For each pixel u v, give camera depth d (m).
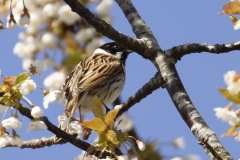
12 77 8.72
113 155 9.17
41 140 10.80
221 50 10.27
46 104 9.16
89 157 9.50
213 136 8.50
